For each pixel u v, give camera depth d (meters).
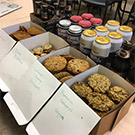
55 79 0.64
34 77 0.70
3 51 0.90
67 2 1.13
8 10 1.44
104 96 0.62
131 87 0.64
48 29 1.10
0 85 0.79
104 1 2.29
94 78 0.70
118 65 0.72
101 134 0.59
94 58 0.80
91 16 1.06
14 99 0.72
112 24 0.95
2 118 0.99
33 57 0.75
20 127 0.92
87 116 0.52
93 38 0.80
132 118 0.67
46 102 0.64
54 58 0.82
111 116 0.54
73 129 0.53
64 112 0.57
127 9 3.54
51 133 0.57
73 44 0.93
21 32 1.05
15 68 0.79
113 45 0.79
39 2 1.12
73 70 0.75
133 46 0.76
